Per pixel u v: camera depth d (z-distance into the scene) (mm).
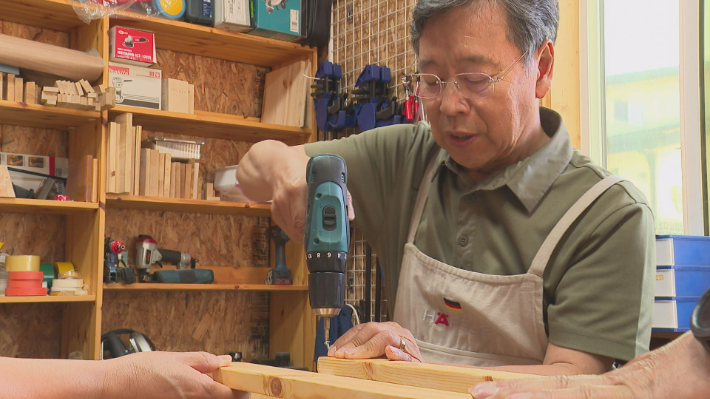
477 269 1335
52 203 2820
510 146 1263
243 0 3350
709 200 2365
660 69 2520
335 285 1134
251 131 3564
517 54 1211
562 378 688
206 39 3428
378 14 3424
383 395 741
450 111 1214
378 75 3201
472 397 702
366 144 1563
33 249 3215
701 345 623
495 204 1328
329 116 3434
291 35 3492
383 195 1547
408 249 1416
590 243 1203
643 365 666
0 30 3137
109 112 3092
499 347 1288
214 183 3596
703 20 2398
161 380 991
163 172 3186
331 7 3641
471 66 1196
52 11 3031
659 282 2053
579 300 1173
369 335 1163
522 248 1264
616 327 1135
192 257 3615
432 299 1362
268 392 929
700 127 2383
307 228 1167
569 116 2652
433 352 1336
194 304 3619
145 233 3484
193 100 3359
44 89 2799
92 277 2977
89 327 2973
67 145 3295
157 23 3158
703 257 2094
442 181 1451
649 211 1219
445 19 1203
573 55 2674
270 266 3857
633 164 2586
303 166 1398
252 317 3803
